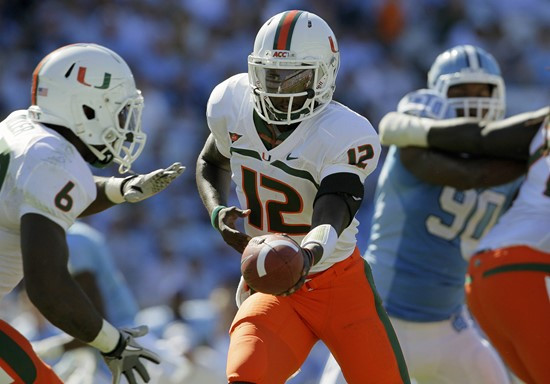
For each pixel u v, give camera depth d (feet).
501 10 140.05
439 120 56.03
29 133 38.47
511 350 48.88
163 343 72.08
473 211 55.21
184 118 122.52
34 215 36.68
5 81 122.62
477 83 58.34
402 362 42.37
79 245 60.49
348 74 128.57
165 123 120.37
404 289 55.31
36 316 75.56
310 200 41.60
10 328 39.27
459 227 55.26
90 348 63.82
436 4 137.69
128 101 40.68
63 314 36.45
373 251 57.11
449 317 55.42
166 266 108.06
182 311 82.74
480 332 74.64
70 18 128.16
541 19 140.15
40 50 126.21
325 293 41.93
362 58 130.62
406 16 136.05
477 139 53.83
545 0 141.59
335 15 135.33
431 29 136.46
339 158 39.86
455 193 55.16
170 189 115.03
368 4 135.44
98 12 129.18
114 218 109.40
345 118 40.42
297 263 36.63
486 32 137.69
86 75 39.65
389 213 56.54
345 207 38.96
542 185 49.29
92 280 60.64
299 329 41.98
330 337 42.06
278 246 36.88
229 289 80.28
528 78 135.33
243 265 37.37
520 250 48.11
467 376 54.85
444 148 54.54
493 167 53.98
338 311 41.88
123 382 64.03
